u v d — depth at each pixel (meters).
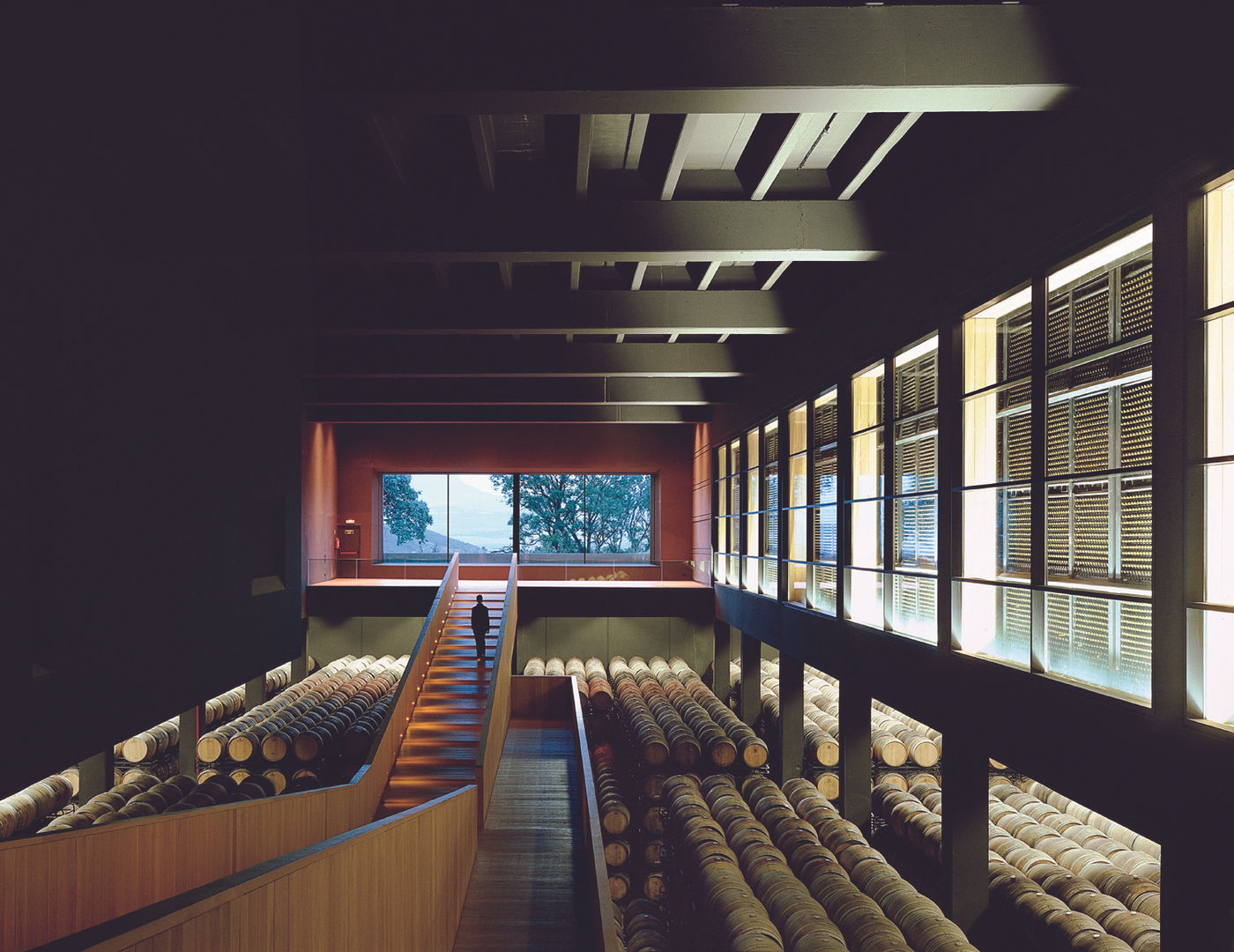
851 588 9.97
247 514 6.48
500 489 24.52
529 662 20.22
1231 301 4.01
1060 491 6.39
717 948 7.55
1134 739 4.66
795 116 6.00
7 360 3.75
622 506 25.31
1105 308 6.04
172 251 5.18
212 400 5.81
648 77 4.86
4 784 3.69
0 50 3.68
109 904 4.79
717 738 13.32
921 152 7.34
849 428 9.85
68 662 4.20
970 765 7.48
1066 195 5.29
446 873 6.89
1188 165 4.20
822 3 4.99
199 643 5.67
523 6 4.89
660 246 7.37
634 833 12.02
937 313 7.26
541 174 7.29
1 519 3.71
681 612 19.73
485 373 13.02
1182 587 4.30
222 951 3.06
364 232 7.21
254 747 13.57
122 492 4.70
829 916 7.72
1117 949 6.54
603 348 13.17
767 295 10.48
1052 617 5.94
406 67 4.85
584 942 7.09
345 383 16.33
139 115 4.77
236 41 5.93
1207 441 4.23
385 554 23.47
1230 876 3.97
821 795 11.02
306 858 3.82
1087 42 4.96
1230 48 3.92
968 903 7.51
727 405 17.45
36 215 3.93
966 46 4.95
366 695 16.12
